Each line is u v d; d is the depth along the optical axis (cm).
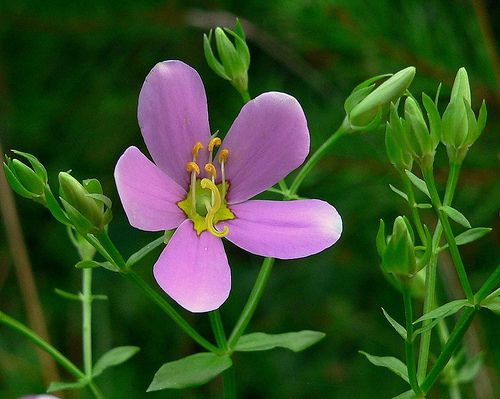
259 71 42
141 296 42
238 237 30
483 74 38
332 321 42
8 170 30
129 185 29
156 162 30
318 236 30
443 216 30
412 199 30
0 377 41
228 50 32
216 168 30
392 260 29
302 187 39
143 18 41
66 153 43
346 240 41
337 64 39
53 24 42
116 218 43
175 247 30
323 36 39
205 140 30
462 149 30
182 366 31
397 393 41
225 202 30
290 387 42
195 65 42
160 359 42
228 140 30
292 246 30
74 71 43
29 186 30
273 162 30
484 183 38
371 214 40
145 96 30
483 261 40
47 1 41
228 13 41
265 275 31
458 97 30
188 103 30
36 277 43
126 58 43
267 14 41
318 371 42
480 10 38
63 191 30
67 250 43
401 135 30
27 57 43
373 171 38
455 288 38
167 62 30
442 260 38
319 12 38
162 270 29
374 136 38
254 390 42
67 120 43
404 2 38
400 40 38
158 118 30
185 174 30
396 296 42
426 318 30
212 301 29
